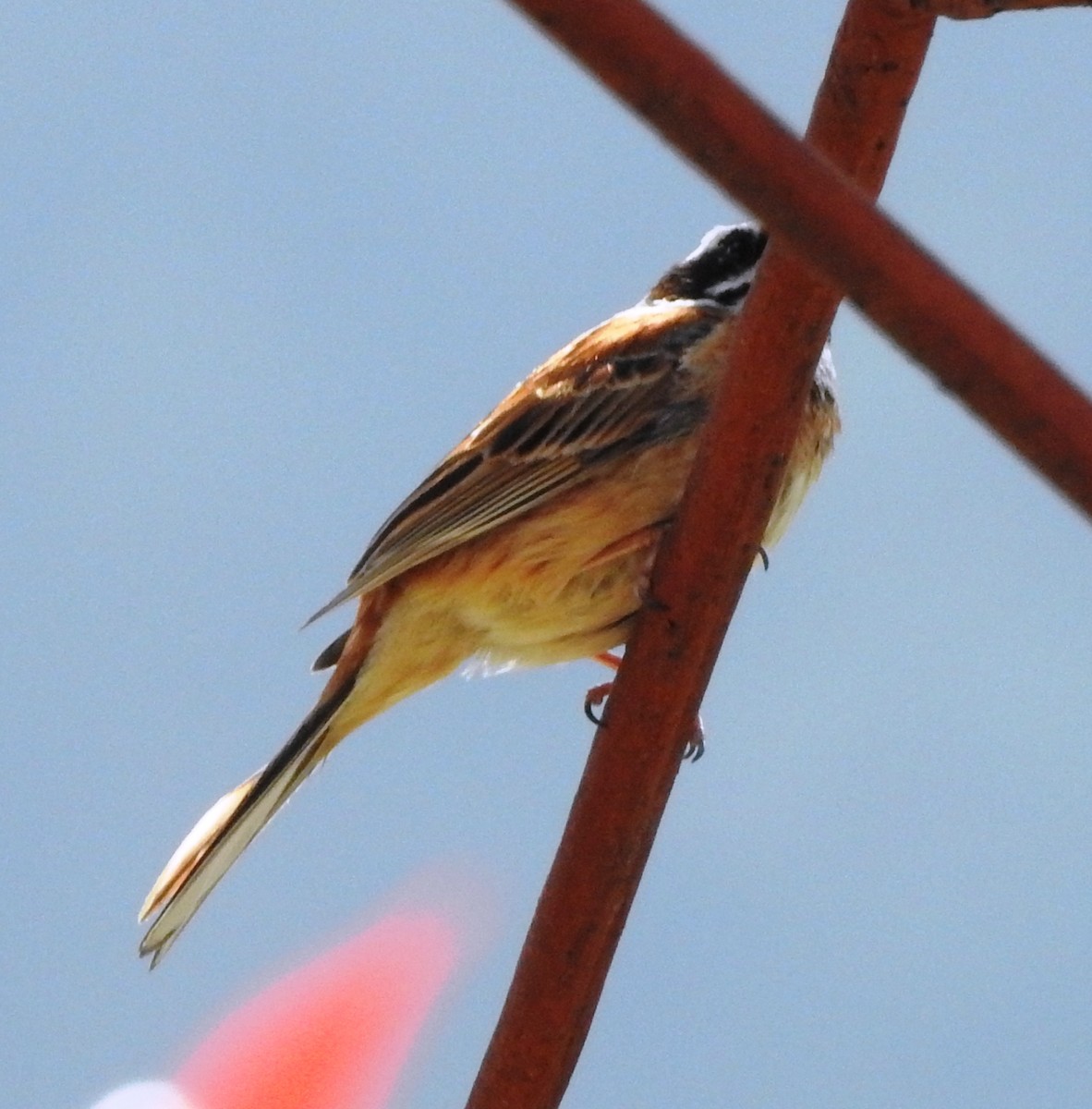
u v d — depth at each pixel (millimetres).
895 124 7457
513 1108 8695
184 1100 8961
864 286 5676
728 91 5535
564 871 8758
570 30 5438
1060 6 7008
